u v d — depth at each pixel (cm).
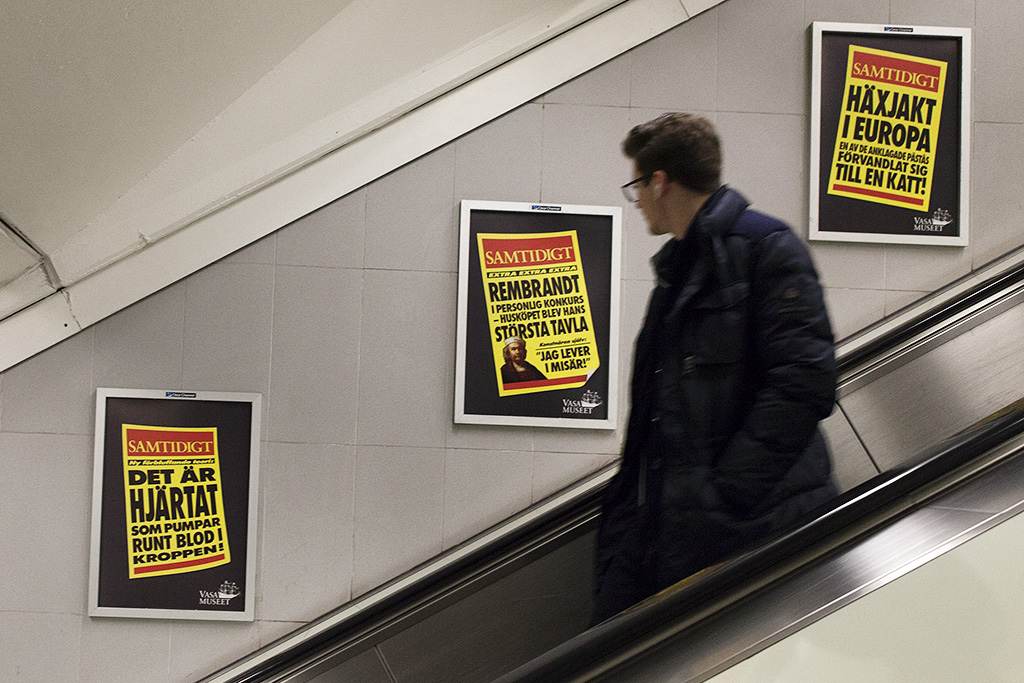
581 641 121
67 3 198
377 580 269
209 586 267
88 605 264
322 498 271
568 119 278
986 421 136
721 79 280
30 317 266
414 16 268
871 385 239
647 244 275
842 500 126
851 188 277
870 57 279
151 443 268
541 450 272
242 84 259
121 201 263
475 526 271
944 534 109
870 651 100
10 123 217
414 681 224
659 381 156
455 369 272
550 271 273
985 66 283
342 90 270
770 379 143
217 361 271
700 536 145
